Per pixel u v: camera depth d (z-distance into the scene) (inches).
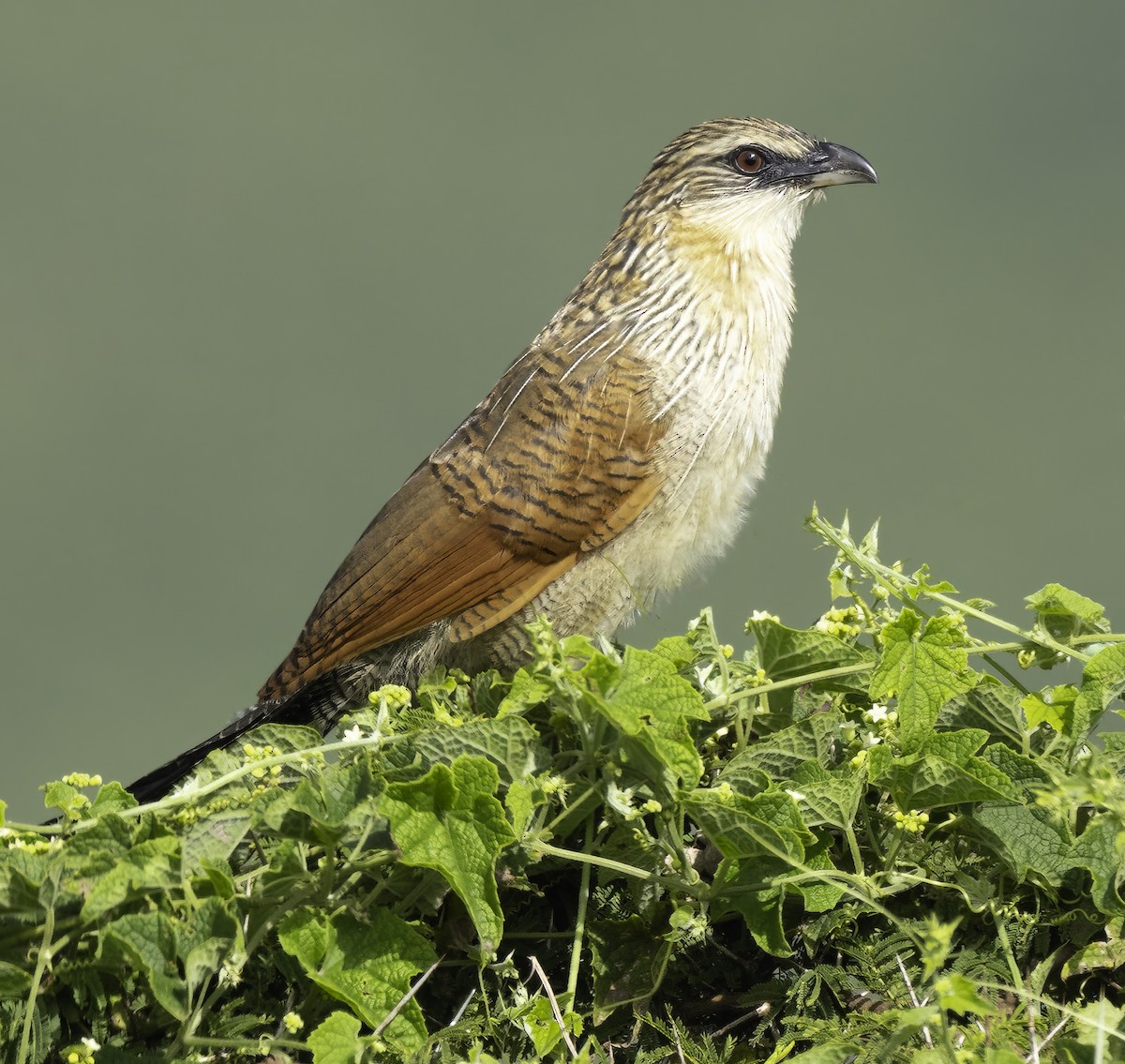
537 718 287.3
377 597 432.5
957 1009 195.6
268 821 233.8
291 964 239.1
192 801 249.0
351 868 235.3
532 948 263.7
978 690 266.4
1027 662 283.4
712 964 259.4
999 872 252.5
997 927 241.3
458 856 224.5
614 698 245.1
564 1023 231.5
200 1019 222.7
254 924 232.2
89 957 227.0
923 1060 204.2
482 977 252.2
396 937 229.9
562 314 478.3
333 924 229.9
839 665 282.0
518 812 231.9
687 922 237.9
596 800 252.5
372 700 277.3
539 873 266.2
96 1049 223.8
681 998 258.7
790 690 291.0
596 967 253.6
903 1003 232.5
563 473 430.0
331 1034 218.8
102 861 226.8
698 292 457.7
